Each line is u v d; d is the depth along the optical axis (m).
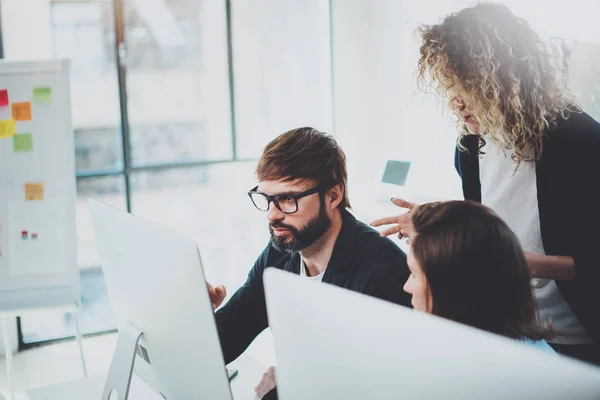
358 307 0.68
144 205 6.37
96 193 6.36
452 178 3.68
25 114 2.66
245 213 5.85
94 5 4.86
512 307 0.99
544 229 1.73
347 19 4.57
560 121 1.69
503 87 1.63
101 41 5.05
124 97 4.28
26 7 4.38
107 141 6.14
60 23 4.72
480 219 1.01
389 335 0.65
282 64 5.23
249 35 5.27
